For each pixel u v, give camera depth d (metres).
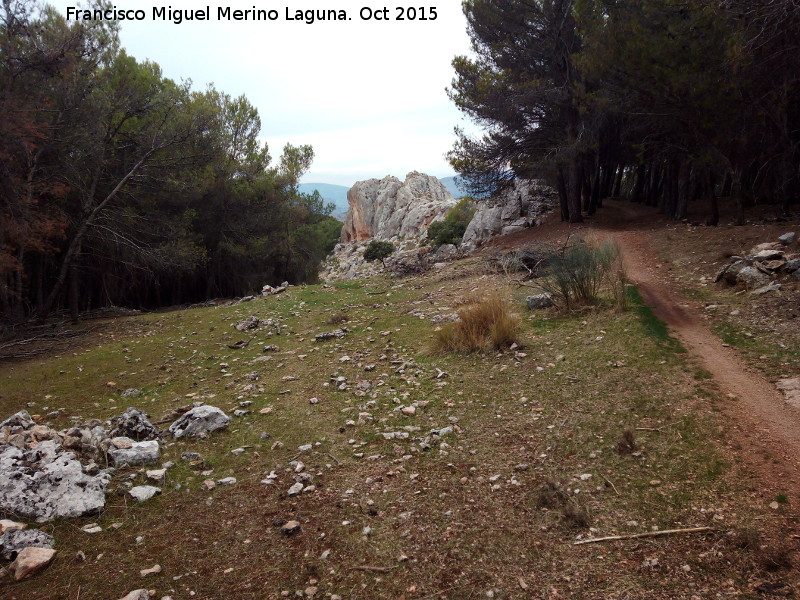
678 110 17.64
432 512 4.07
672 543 3.49
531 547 3.58
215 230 26.42
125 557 3.62
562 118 25.52
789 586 3.00
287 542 3.77
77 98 15.55
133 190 19.88
